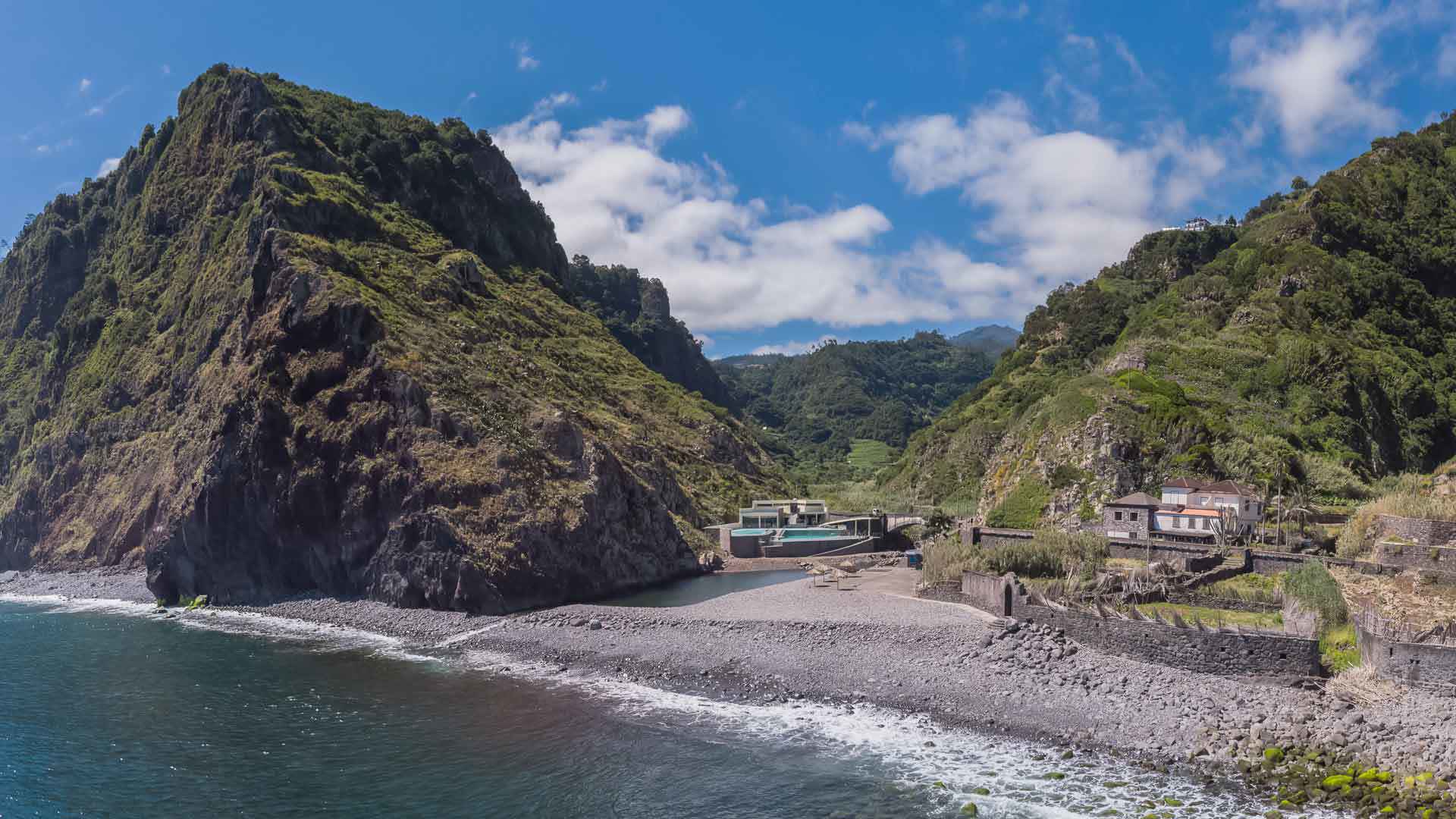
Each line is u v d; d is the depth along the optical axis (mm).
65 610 106438
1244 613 63938
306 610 97812
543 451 107062
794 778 49938
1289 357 127000
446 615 89188
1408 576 63219
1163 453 107062
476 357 131500
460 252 174375
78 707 65750
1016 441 129875
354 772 53094
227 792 50844
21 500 145250
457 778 51781
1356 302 144250
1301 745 48500
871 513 149750
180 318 147125
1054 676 59500
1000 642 65375
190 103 181625
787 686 64375
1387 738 47219
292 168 156000
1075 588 73438
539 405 115125
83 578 125625
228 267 142000
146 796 50594
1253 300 145500
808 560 132500
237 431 106625
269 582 104250
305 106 193750
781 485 187375
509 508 96375
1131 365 135000
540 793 49531
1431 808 41500
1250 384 126188
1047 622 66500
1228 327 141875
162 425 135875
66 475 142500
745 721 58938
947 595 82312
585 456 110438
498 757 54531
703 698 63750
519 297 190250
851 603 81625
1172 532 90875
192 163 171250
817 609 79250
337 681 70750
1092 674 58938
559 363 166875
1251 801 44344
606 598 101188
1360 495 105312
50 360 165375
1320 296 142000
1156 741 51156
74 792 51188
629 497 115250
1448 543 64500
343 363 106875
